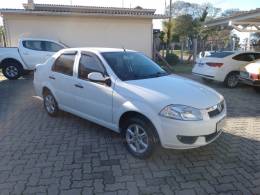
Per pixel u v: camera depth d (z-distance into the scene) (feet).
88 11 50.65
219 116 12.26
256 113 20.36
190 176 11.16
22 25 45.21
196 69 33.94
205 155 13.03
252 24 47.75
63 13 44.62
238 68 30.81
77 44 47.60
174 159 12.59
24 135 15.55
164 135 11.20
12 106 22.21
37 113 20.07
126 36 48.88
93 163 12.18
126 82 13.06
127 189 10.21
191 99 11.73
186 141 11.30
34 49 35.91
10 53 35.37
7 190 10.10
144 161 12.37
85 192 10.01
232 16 44.62
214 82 35.35
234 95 27.04
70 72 16.20
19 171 11.45
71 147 13.87
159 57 53.67
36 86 19.85
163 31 79.61
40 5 55.16
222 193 10.01
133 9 57.36
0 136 15.40
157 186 10.43
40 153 13.16
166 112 11.12
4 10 43.06
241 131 16.37
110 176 11.10
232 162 12.34
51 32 46.34
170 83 13.34
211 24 53.98
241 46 77.05
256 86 27.35
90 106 14.74
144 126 11.87
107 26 47.80
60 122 17.83
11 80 35.76
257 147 14.01
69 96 16.34
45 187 10.29
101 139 14.92
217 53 33.04
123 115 12.78
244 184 10.58
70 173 11.31
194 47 62.64
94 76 13.42
